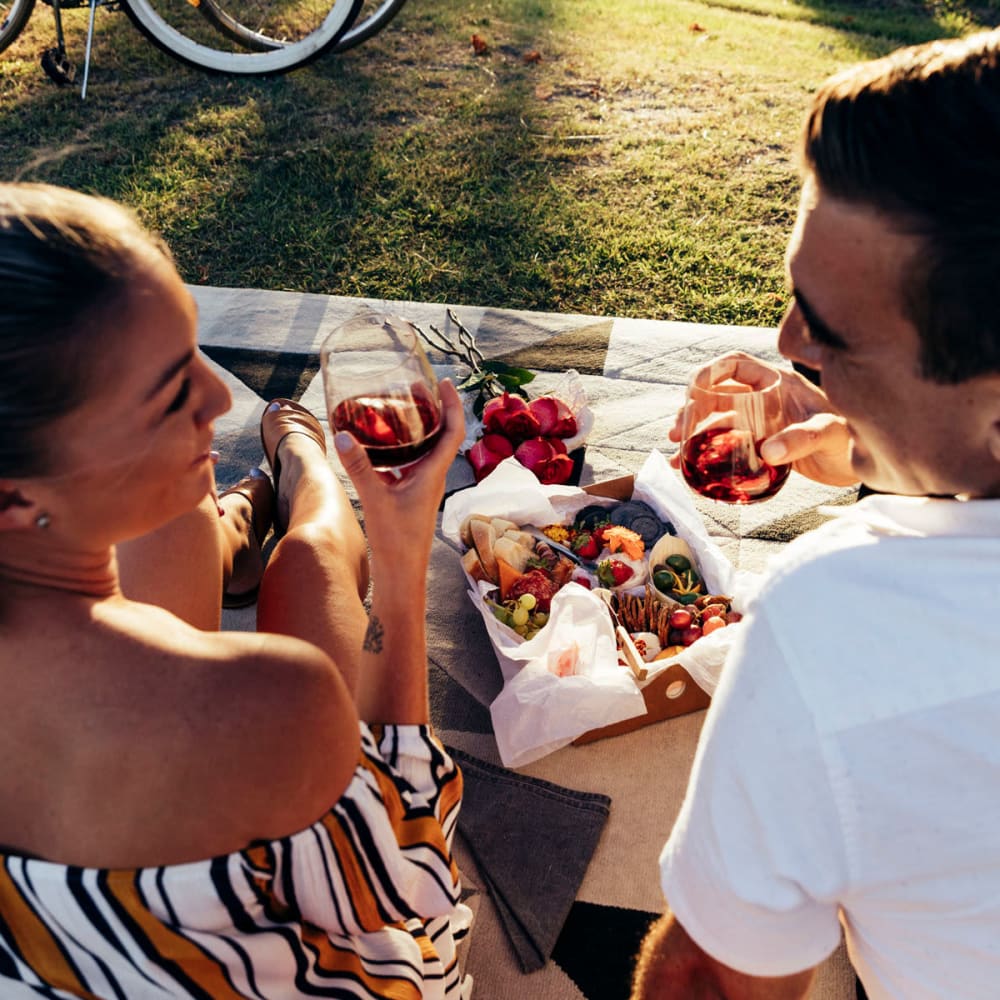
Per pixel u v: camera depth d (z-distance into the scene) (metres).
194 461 0.89
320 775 0.92
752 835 0.76
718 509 2.63
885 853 0.73
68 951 0.95
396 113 4.68
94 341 0.77
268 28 5.49
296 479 2.15
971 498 0.75
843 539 0.75
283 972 1.02
